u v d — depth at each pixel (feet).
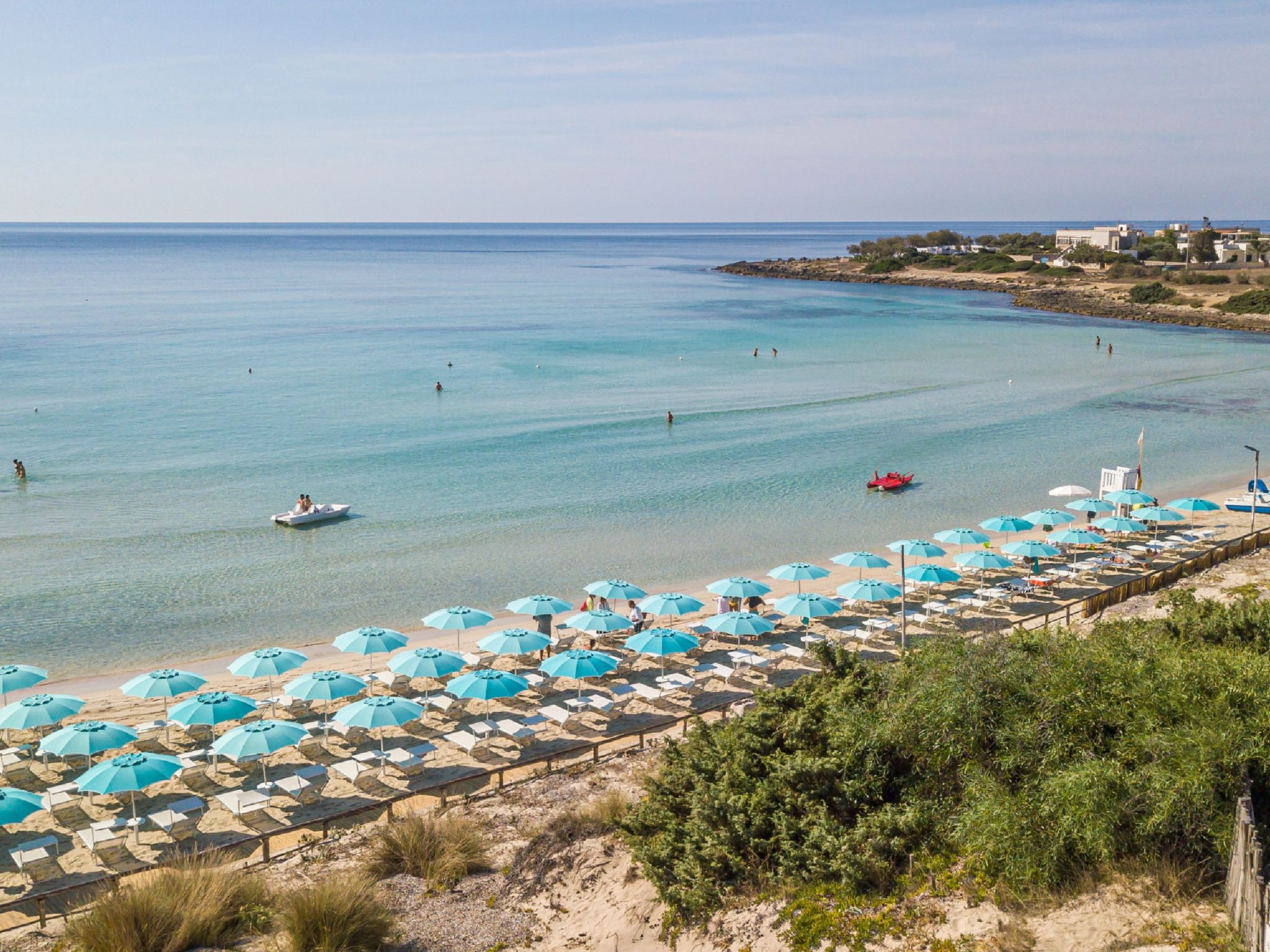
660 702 86.63
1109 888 36.60
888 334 402.31
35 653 100.07
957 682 46.37
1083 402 250.37
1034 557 116.16
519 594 117.91
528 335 400.26
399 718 71.00
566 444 204.13
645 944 41.50
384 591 119.24
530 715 81.61
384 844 52.49
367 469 182.70
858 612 110.63
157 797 68.85
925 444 203.00
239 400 254.27
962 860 40.63
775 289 652.89
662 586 121.08
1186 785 37.76
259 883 48.08
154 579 123.03
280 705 84.23
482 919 45.34
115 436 209.77
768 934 39.11
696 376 298.15
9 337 377.50
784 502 159.53
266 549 135.95
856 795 45.42
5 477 175.22
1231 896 33.99
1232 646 56.44
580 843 50.34
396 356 336.29
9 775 72.59
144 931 42.39
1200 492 164.04
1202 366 312.09
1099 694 45.01
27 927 50.06
